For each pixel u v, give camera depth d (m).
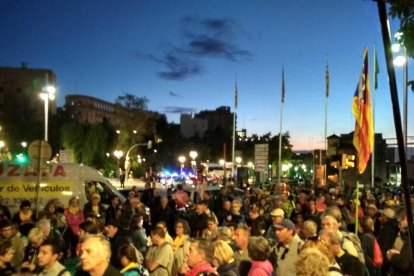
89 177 18.03
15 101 82.00
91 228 8.55
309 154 106.19
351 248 7.30
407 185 3.51
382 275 9.93
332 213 9.08
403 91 17.23
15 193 17.23
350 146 55.91
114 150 72.31
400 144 3.53
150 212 17.78
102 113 160.12
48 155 13.50
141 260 8.61
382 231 10.09
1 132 67.81
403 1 5.80
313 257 4.68
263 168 24.66
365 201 15.62
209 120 152.38
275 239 8.98
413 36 5.86
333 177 31.17
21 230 10.44
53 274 5.95
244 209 16.88
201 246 6.18
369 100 10.60
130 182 64.06
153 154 77.00
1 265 6.90
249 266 6.75
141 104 74.62
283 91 35.09
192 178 46.56
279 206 13.38
